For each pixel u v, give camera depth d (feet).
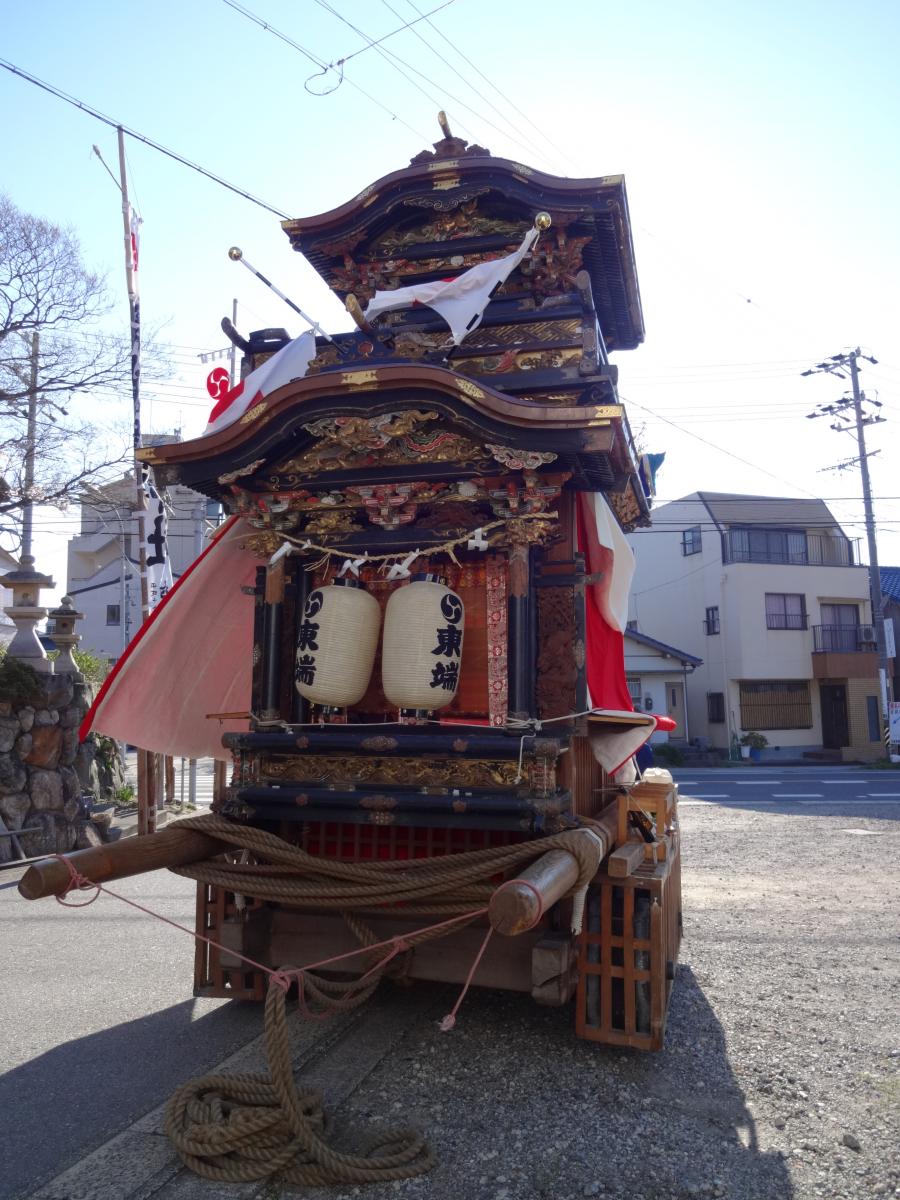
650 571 111.55
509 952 14.15
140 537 42.24
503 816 13.21
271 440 14.70
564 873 11.34
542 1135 11.47
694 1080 13.23
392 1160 10.50
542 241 18.10
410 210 18.90
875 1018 16.08
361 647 14.87
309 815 14.11
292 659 16.26
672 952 16.93
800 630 100.78
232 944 14.99
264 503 15.93
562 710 14.69
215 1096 11.71
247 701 19.47
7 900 26.63
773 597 100.37
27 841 32.89
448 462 14.84
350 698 14.84
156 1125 11.61
